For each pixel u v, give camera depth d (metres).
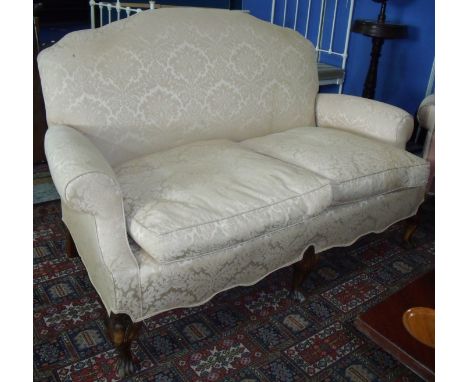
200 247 1.24
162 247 1.18
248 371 1.36
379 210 1.83
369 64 3.51
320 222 1.61
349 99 2.17
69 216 1.63
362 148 1.83
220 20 1.90
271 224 1.38
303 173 1.55
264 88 2.01
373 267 1.95
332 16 3.77
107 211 1.17
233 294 1.71
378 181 1.71
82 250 1.48
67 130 1.48
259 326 1.55
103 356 1.38
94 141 1.61
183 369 1.35
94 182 1.13
